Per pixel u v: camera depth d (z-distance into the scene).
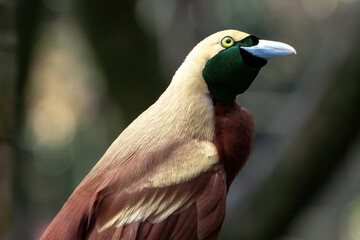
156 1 16.86
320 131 12.83
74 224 6.24
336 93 12.66
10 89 7.99
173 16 20.53
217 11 26.86
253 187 13.57
